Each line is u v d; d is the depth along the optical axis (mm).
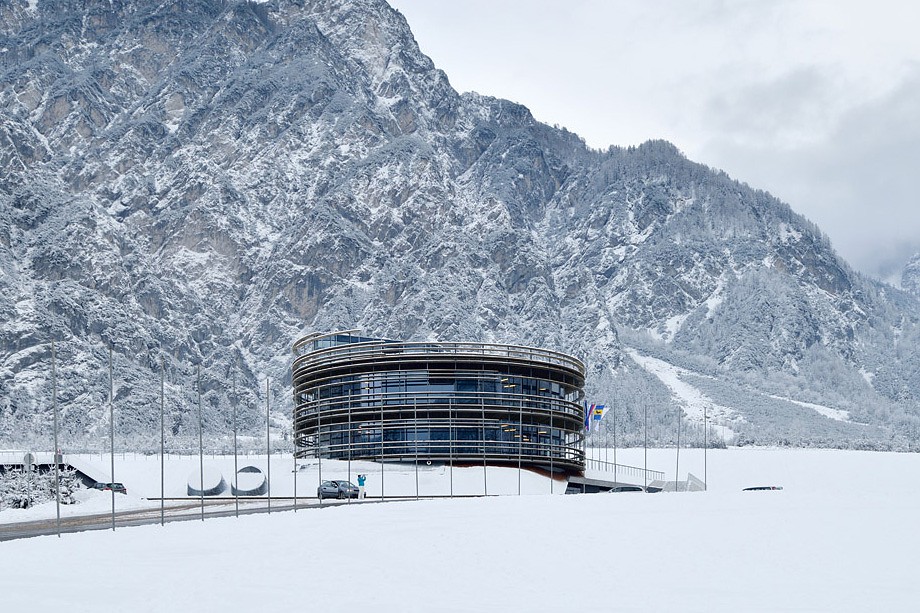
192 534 113438
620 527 116688
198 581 82188
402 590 79625
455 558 94438
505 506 149250
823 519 127312
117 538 111375
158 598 75750
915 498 170250
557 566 91188
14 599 75500
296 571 87000
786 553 99750
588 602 75875
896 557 97625
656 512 136375
